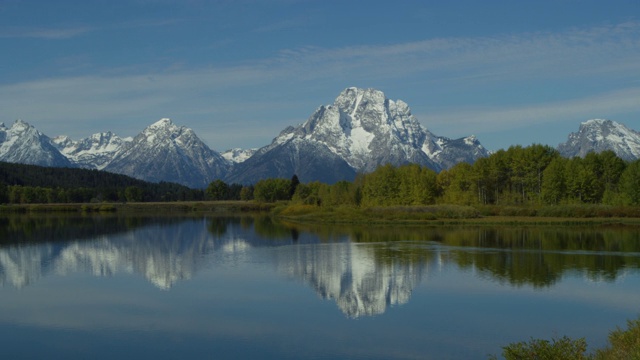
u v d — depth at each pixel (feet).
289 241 386.11
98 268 276.82
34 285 235.20
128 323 174.81
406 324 169.37
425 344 151.02
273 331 164.66
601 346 143.95
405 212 546.67
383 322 172.14
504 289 212.02
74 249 356.38
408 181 615.57
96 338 160.35
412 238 385.70
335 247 343.46
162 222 628.69
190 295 212.02
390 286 221.25
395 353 144.77
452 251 311.88
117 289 224.94
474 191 596.70
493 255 293.64
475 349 146.51
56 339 159.94
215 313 185.16
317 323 172.14
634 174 497.87
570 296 199.52
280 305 195.00
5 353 149.18
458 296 202.59
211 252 332.19
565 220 462.60
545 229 427.74
